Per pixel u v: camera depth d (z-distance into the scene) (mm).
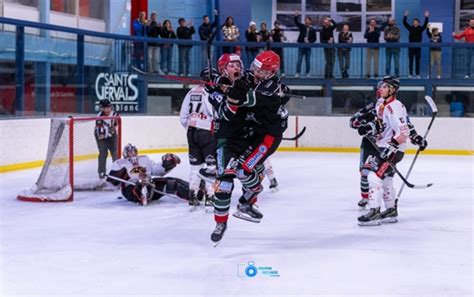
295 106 19984
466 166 16250
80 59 16469
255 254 7164
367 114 9078
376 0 24438
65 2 19422
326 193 11664
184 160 16516
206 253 7176
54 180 10547
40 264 6652
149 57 18734
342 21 24594
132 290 5785
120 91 17953
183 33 19922
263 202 10688
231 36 20234
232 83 7238
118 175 10250
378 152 8742
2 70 14039
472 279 6207
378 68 19797
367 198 9859
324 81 19969
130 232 8227
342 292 5762
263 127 7059
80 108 16500
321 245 7633
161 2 23781
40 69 15125
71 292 5719
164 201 10492
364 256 7109
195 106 9555
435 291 5812
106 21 21125
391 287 5926
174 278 6176
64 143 10453
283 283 6027
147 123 18281
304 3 24594
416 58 19703
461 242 7844
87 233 8148
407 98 19859
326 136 19719
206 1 24031
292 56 20016
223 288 5863
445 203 10719
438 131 19312
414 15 24328
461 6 23906
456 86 19547
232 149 7152
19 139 14195
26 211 9617
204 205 9961
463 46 19422
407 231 8469
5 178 12977
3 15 17000
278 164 16250
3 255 7020
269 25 24688
